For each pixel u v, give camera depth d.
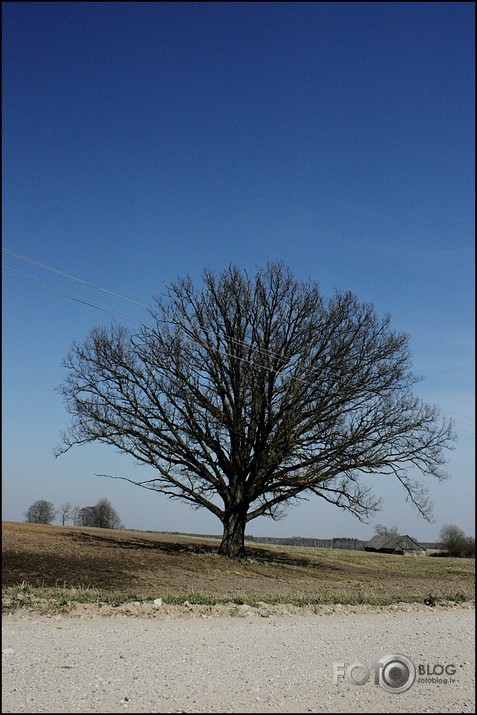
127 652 10.66
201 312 34.12
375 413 33.31
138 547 34.91
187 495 33.56
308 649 11.85
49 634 11.93
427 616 18.62
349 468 32.62
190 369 33.56
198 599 18.33
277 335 33.72
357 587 28.52
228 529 33.94
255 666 10.19
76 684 8.56
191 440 33.38
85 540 34.88
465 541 67.94
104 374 33.59
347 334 33.97
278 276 34.50
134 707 7.75
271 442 32.78
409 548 78.31
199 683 8.97
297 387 32.84
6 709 7.45
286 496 33.25
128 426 33.53
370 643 12.93
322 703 8.46
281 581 27.88
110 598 17.19
